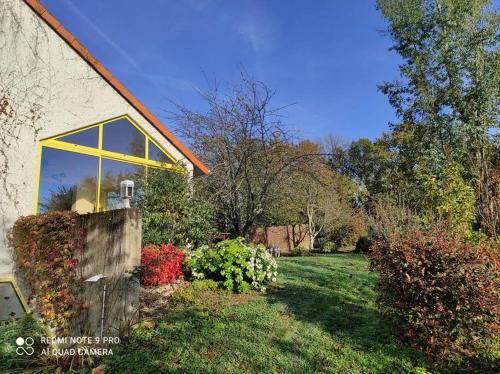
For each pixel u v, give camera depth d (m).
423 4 19.70
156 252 8.26
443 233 5.96
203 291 7.53
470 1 18.31
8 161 8.18
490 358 5.20
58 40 9.22
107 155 9.98
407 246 5.55
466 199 10.62
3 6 8.45
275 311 6.66
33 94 8.70
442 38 19.00
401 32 20.38
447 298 5.10
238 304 7.00
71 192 9.12
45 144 8.86
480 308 4.92
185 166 11.31
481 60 18.41
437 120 18.98
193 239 10.32
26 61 8.66
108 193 9.87
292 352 5.12
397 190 15.66
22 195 8.28
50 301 6.15
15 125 8.36
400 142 23.94
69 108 9.27
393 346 5.44
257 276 8.18
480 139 16.53
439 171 13.52
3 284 7.68
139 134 10.83
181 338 5.26
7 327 5.96
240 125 13.14
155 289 7.73
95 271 5.88
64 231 6.18
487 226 9.09
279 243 24.94
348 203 27.25
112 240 5.73
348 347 5.39
